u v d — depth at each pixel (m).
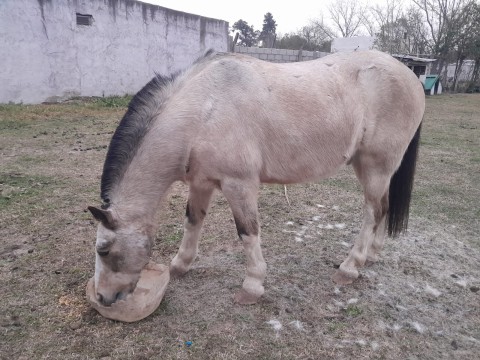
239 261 3.15
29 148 6.04
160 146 2.26
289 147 2.51
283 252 3.35
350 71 2.72
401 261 3.28
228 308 2.56
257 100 2.38
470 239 3.71
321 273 3.06
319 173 2.71
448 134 8.84
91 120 8.42
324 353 2.22
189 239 2.84
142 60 11.91
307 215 4.14
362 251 2.92
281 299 2.70
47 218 3.70
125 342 2.21
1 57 8.59
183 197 4.54
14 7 8.62
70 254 3.11
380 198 2.91
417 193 4.91
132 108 2.32
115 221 2.12
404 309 2.66
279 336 2.34
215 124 2.28
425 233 3.80
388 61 2.79
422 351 2.28
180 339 2.26
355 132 2.71
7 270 2.84
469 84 24.69
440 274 3.11
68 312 2.43
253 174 2.42
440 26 26.06
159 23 12.12
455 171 5.89
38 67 9.35
